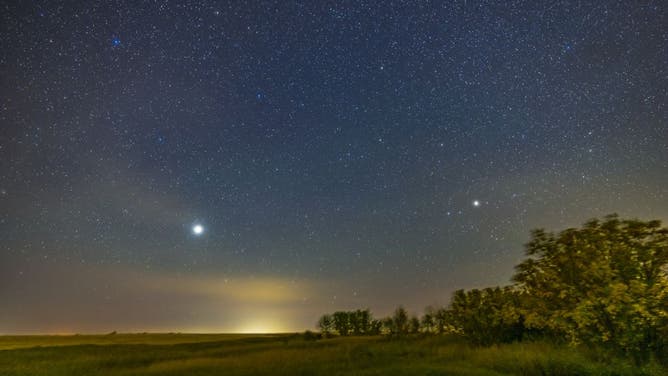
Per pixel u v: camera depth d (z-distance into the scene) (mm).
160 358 26688
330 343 33188
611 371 12484
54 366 23078
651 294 13016
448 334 31641
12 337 61156
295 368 18234
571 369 13242
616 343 13539
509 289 21391
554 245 15461
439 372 14594
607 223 14484
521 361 14750
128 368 22516
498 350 17938
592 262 13945
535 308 16625
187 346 35906
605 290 13461
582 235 14922
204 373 18250
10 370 21734
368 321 47656
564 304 15320
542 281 15914
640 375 12156
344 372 16438
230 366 19953
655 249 13453
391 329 35656
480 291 24141
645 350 13195
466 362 17328
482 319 22500
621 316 13234
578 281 14586
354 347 26922
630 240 13969
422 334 34094
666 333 13164
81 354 28875
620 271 13688
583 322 13914
